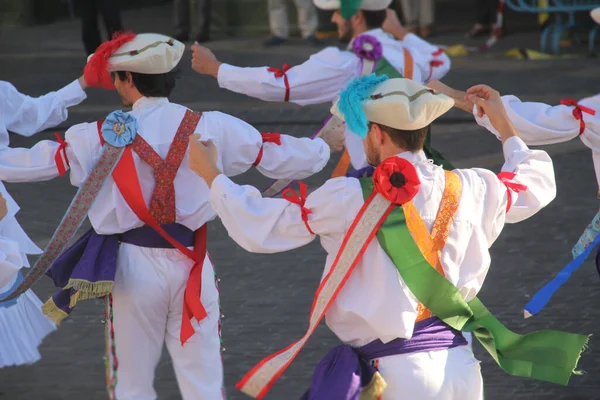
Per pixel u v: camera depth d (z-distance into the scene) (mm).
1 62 27328
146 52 7691
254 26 32531
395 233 6363
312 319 6547
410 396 6383
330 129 9867
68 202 16625
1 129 8625
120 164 7613
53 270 7953
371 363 6504
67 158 7797
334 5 11969
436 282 6426
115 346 7945
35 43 30703
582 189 16984
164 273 7840
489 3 30250
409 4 31031
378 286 6410
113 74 7984
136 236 7832
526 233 15039
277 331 11711
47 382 10398
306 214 6508
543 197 6992
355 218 6406
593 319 11984
